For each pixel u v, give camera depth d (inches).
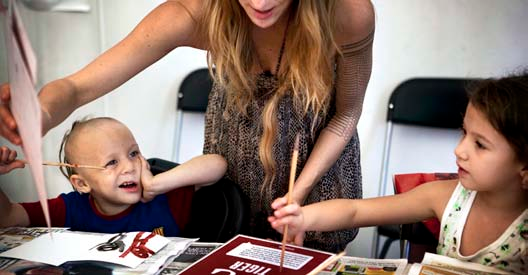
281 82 47.6
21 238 41.9
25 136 29.9
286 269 36.2
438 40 86.2
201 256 39.0
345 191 55.1
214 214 50.0
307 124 49.7
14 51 27.3
